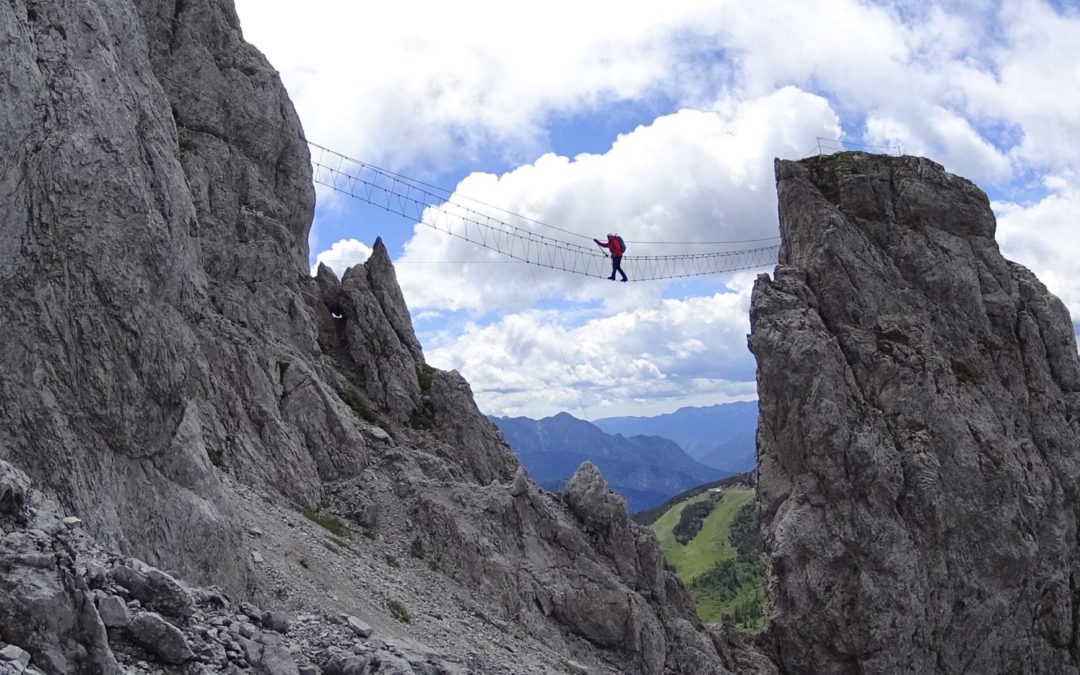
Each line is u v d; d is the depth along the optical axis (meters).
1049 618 75.88
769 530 74.62
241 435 53.72
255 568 36.03
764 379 76.38
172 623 22.67
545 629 56.38
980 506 74.56
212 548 31.55
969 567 73.69
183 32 66.75
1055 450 80.56
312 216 74.06
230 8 71.62
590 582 60.25
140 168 30.72
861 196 83.81
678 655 62.66
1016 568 74.44
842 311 79.62
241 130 67.62
